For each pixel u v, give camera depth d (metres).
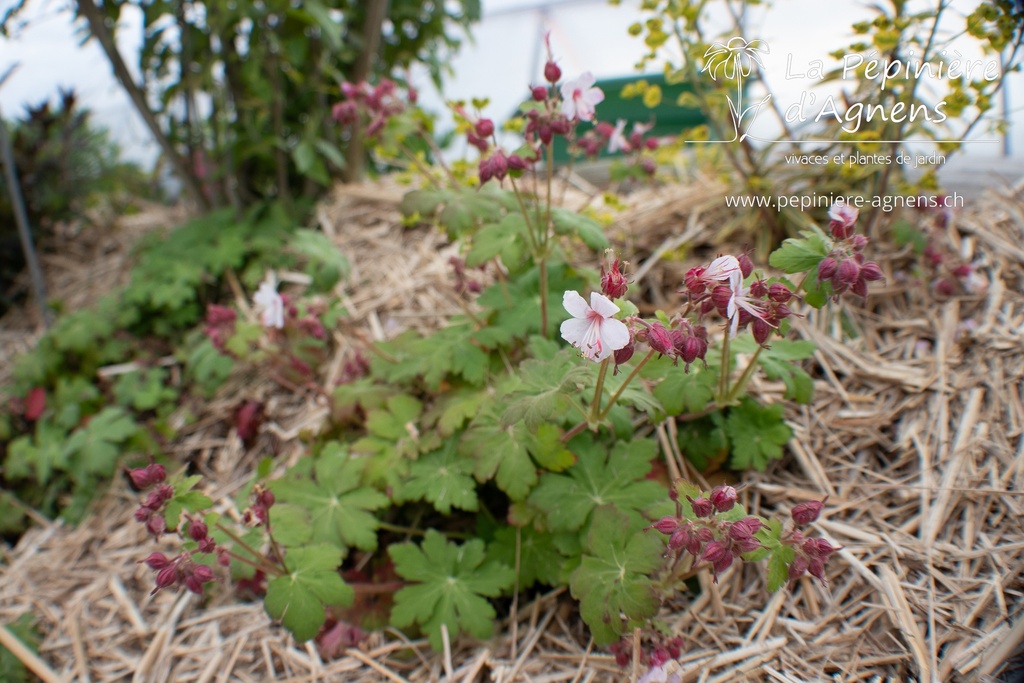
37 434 0.51
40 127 0.67
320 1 0.57
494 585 0.32
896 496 0.33
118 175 0.74
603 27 0.87
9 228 0.66
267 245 0.56
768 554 0.27
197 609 0.38
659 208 0.48
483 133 0.36
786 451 0.36
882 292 0.41
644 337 0.25
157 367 0.54
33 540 0.47
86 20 0.55
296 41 0.57
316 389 0.45
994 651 0.26
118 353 0.54
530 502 0.31
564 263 0.38
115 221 0.73
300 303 0.48
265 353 0.46
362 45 0.61
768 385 0.38
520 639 0.33
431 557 0.33
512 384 0.33
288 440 0.46
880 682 0.27
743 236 0.45
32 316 0.64
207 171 0.63
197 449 0.48
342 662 0.34
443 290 0.50
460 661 0.32
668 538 0.28
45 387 0.54
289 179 0.66
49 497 0.49
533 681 0.30
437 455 0.35
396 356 0.41
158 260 0.57
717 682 0.29
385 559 0.37
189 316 0.55
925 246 0.39
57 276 0.67
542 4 0.91
